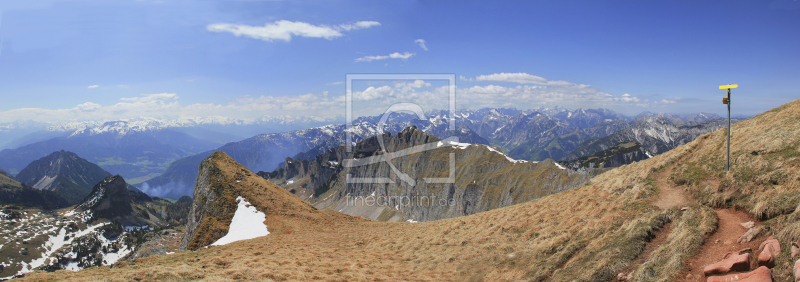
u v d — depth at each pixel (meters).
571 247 27.64
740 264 16.44
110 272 31.00
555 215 39.94
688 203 29.98
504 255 32.69
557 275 24.00
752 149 32.59
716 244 20.09
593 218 33.47
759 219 21.69
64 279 27.39
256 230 78.81
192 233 93.62
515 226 40.62
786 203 20.66
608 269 21.53
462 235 44.53
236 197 96.44
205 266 35.41
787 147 29.70
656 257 20.69
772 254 16.19
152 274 28.53
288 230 77.88
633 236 24.44
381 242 50.75
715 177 31.80
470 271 31.12
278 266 34.62
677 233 22.77
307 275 31.12
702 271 17.91
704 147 41.09
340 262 37.59
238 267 33.50
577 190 49.00
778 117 39.47
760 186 25.25
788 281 14.35
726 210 25.61
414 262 37.34
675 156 41.94
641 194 34.53
